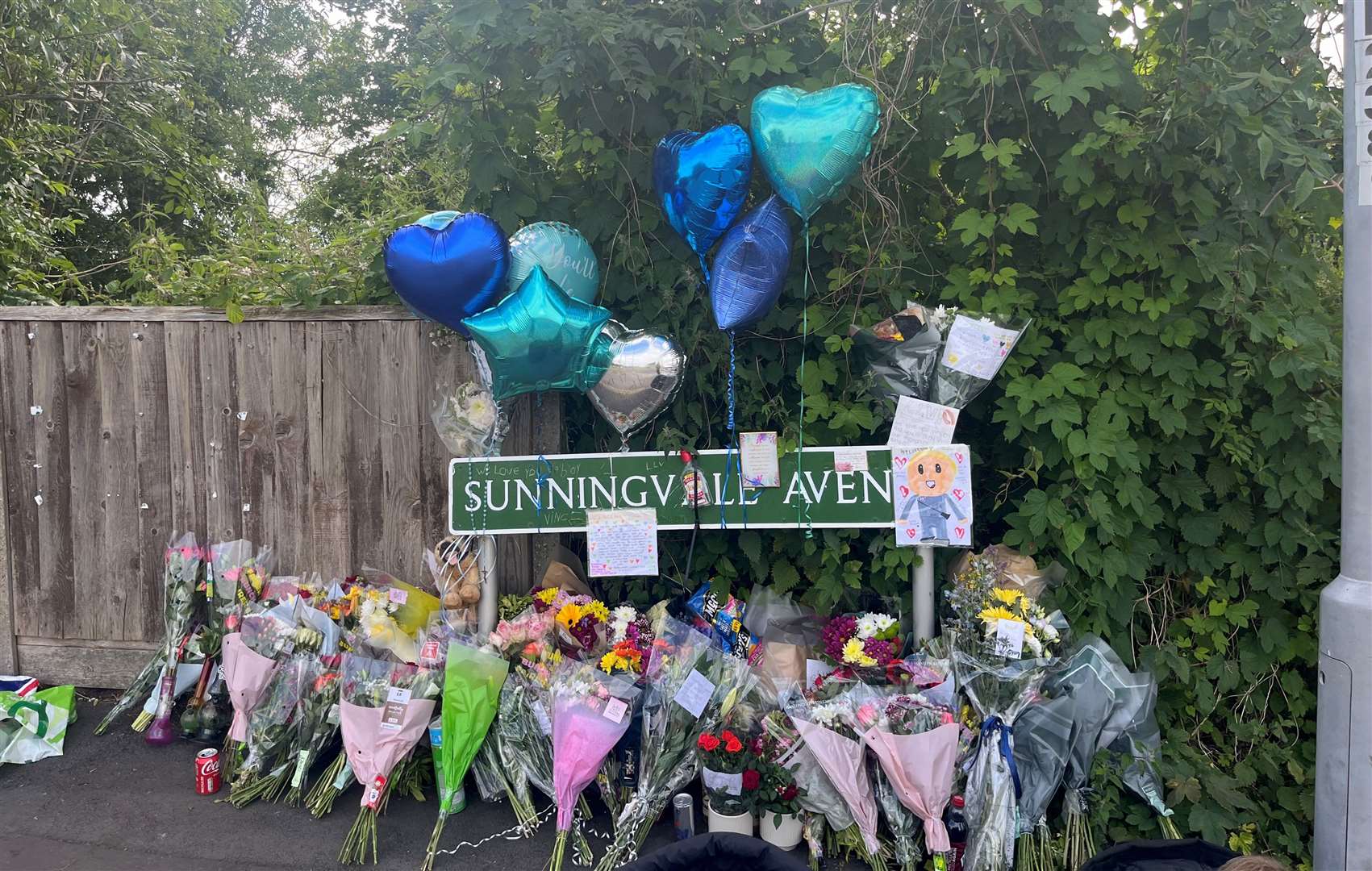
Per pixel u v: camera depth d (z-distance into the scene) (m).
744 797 2.67
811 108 2.68
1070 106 2.69
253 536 3.66
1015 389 2.86
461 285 2.77
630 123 3.13
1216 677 2.92
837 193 2.86
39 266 5.32
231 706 3.42
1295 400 2.79
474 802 3.02
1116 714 2.73
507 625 2.97
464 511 3.16
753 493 3.02
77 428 3.75
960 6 2.92
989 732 2.61
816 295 3.18
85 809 2.95
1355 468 2.09
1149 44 2.91
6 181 5.27
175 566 3.59
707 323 3.24
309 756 2.98
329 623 3.21
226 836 2.80
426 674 2.92
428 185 5.69
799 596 3.37
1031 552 2.93
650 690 2.82
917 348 2.91
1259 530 2.90
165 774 3.19
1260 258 2.84
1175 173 2.74
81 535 3.78
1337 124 2.84
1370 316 2.05
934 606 3.11
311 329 3.56
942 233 3.22
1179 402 2.79
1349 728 2.09
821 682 2.81
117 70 6.95
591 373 2.89
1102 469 2.75
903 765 2.49
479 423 3.15
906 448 2.91
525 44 3.05
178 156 8.10
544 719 2.82
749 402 3.21
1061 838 2.66
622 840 2.63
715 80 3.12
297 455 3.61
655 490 3.07
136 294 4.29
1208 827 2.65
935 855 2.50
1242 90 2.56
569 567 3.47
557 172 3.38
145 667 3.67
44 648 3.83
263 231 5.11
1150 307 2.77
